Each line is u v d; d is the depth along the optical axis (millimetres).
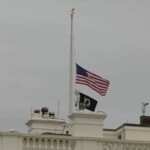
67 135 77062
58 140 74812
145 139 89000
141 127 89438
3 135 73375
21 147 73625
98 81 82438
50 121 93750
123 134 89188
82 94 80500
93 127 77500
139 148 76188
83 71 82500
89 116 77562
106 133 91125
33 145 74000
